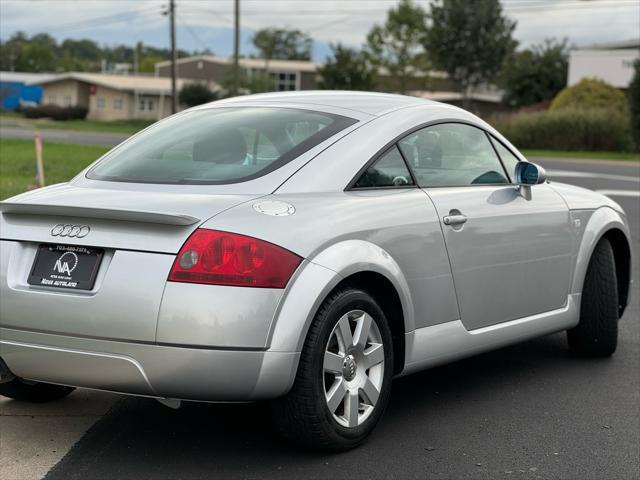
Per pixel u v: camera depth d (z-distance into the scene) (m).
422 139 4.27
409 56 59.50
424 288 3.99
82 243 3.38
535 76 65.25
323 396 3.49
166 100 72.06
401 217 3.88
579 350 5.46
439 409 4.39
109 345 3.28
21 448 3.73
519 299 4.65
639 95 36.19
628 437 4.04
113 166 4.04
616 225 5.39
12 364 3.51
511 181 4.82
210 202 3.44
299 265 3.36
